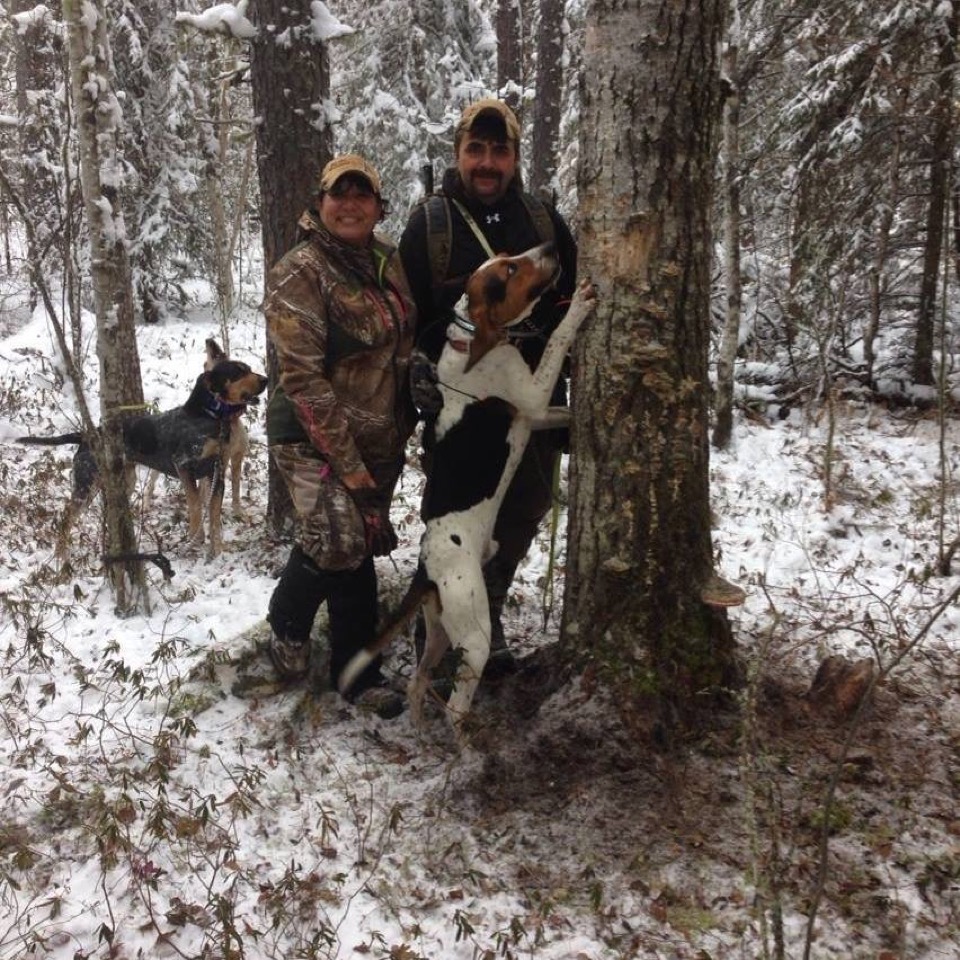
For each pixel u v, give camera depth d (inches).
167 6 581.3
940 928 96.7
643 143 116.6
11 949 97.7
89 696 146.5
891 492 260.4
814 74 326.6
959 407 331.0
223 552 223.8
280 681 148.5
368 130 518.0
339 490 132.1
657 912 100.0
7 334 523.5
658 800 115.3
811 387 337.4
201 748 131.6
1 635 168.9
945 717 136.5
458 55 530.3
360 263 130.8
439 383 134.6
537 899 104.0
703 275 123.8
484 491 134.0
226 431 224.4
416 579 134.6
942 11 297.7
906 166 323.9
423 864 110.7
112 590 188.7
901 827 110.9
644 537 125.3
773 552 216.5
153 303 615.8
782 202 363.6
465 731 129.6
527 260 128.7
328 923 100.7
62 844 113.3
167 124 596.4
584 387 127.1
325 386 127.4
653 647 125.6
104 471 171.5
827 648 159.5
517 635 170.1
